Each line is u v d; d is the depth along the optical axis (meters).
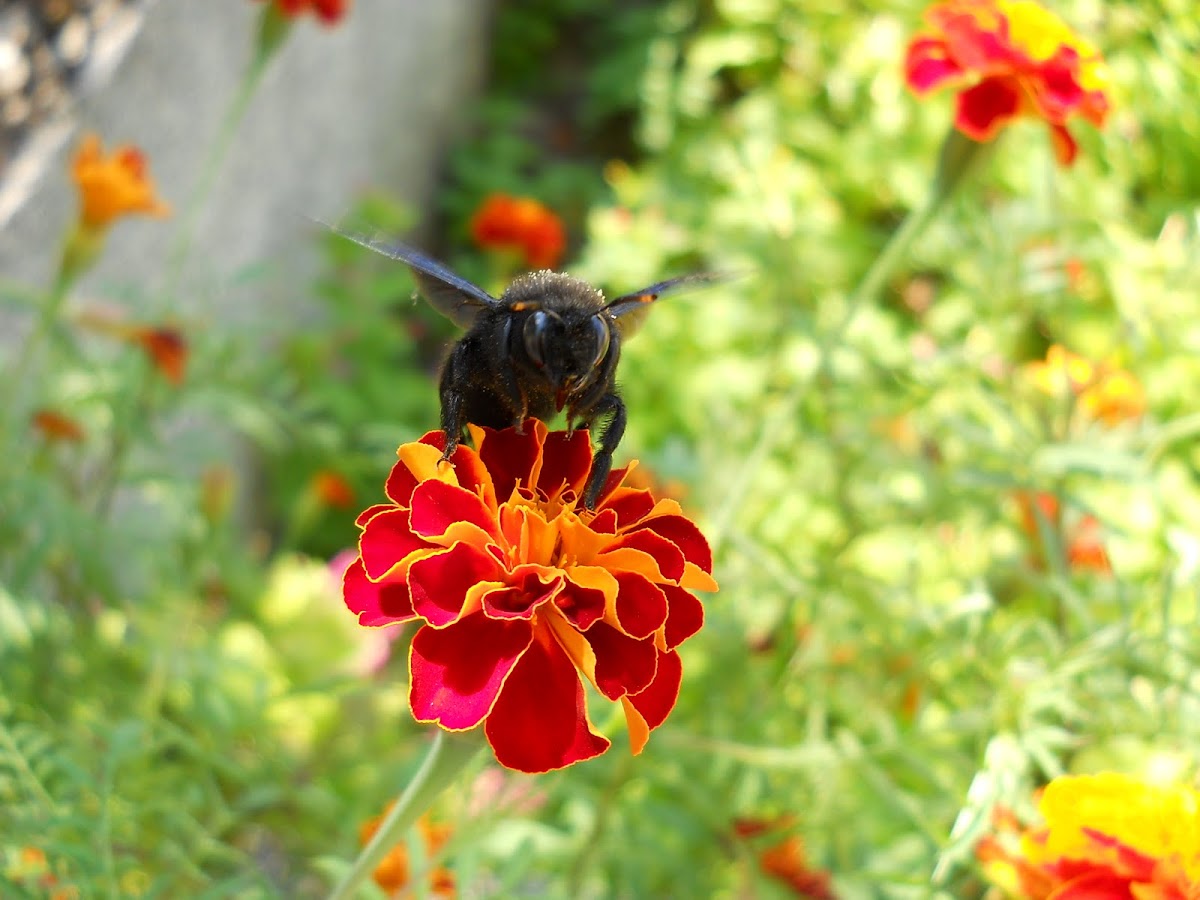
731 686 0.40
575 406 0.29
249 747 0.40
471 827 0.32
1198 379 0.47
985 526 0.41
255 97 0.66
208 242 0.63
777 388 0.59
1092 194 0.59
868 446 0.42
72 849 0.31
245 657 0.46
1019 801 0.33
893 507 0.42
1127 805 0.30
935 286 0.75
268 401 0.53
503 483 0.28
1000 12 0.37
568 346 0.28
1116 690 0.35
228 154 0.64
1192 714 0.34
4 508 0.41
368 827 0.34
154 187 0.55
